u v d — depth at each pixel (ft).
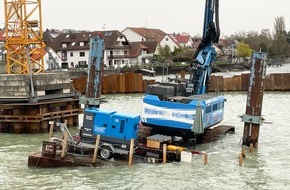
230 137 111.65
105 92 221.46
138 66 339.98
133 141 81.20
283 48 561.84
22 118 118.62
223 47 561.84
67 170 80.07
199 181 74.49
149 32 490.90
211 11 111.65
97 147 80.59
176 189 70.54
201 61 111.14
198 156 91.04
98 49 105.60
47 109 122.52
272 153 94.58
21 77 120.47
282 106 167.73
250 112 97.55
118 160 83.46
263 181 74.90
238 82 220.84
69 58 378.94
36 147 101.14
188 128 94.38
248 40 627.46
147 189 70.54
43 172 79.51
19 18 133.28
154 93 98.48
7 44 133.90
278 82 219.41
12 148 100.53
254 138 98.17
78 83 209.97
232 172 80.02
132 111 156.46
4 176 77.87
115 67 335.67
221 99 109.19
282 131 119.85
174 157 85.97
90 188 71.10
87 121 84.02
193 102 94.68
